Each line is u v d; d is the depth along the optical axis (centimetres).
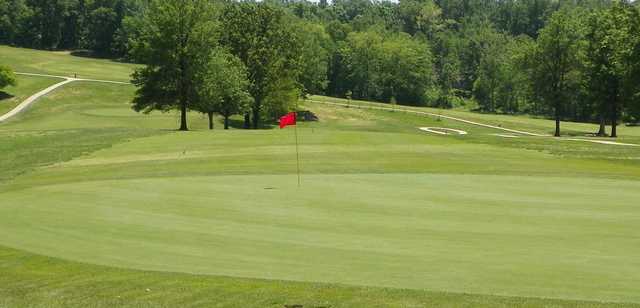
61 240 1584
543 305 1026
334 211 1948
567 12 7731
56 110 9488
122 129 6228
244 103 7594
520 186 2512
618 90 7144
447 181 2673
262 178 2800
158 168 3303
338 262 1354
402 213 1912
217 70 6750
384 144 4441
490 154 3919
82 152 4281
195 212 1944
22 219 1864
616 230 1655
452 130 9519
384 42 15950
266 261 1370
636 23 5803
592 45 7250
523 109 15038
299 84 9006
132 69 14462
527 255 1398
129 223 1784
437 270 1284
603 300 1073
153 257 1412
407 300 1065
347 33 18462
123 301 1109
